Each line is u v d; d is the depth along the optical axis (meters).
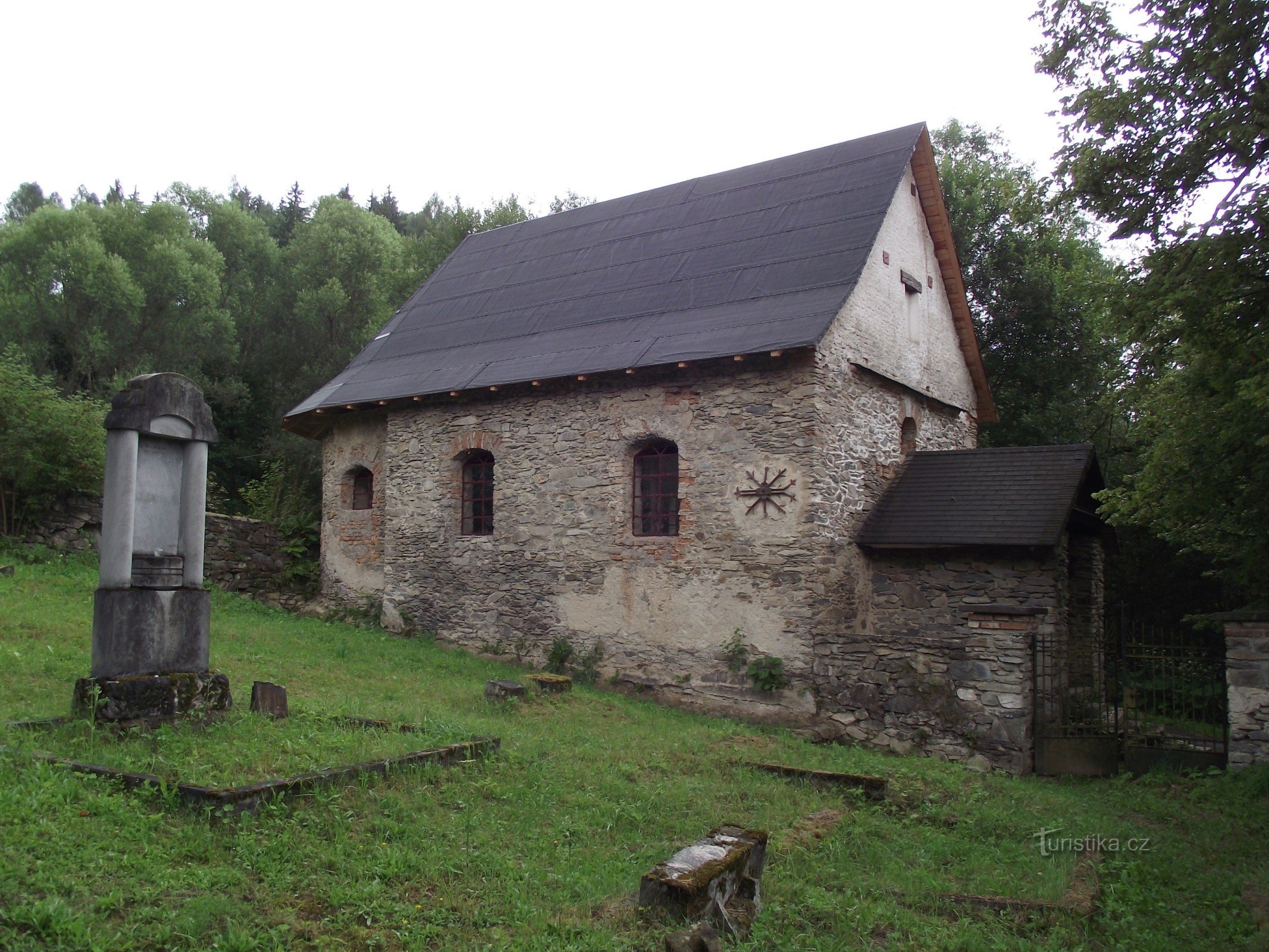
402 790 6.27
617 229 17.34
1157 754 10.34
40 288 25.80
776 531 12.00
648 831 6.43
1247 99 8.10
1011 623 10.52
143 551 7.41
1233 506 10.35
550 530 14.05
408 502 15.78
